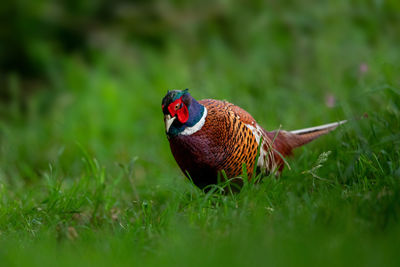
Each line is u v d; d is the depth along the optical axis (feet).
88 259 17.70
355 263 14.35
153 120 44.55
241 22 53.47
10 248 19.24
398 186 19.74
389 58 37.91
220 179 24.30
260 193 22.49
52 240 20.68
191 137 23.26
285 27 48.65
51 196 25.77
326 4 47.80
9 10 59.00
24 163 38.04
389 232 16.89
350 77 39.78
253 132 24.56
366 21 44.86
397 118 26.37
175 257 16.92
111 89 47.14
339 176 24.67
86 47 58.70
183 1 57.31
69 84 52.24
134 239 20.40
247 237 17.66
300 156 27.32
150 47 56.65
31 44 57.82
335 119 32.94
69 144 40.60
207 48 53.47
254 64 45.83
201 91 41.42
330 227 17.92
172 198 26.27
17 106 51.37
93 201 26.25
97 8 59.82
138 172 35.65
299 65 45.11
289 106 38.65
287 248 15.97
